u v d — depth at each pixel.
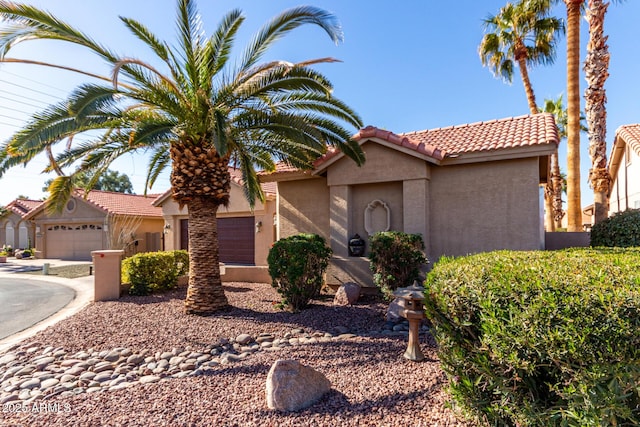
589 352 2.41
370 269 11.14
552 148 9.49
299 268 9.51
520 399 2.96
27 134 7.67
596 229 12.24
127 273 12.77
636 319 2.31
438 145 11.69
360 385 4.91
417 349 5.84
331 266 12.48
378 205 12.28
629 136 18.28
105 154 9.84
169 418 4.26
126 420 4.27
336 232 12.56
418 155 10.91
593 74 14.61
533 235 9.99
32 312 11.09
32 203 40.47
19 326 9.48
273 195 20.00
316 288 10.11
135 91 9.10
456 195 11.05
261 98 9.84
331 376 5.30
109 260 12.09
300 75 9.42
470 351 3.29
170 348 7.09
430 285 3.83
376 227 12.25
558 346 2.53
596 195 14.65
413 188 11.23
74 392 5.36
